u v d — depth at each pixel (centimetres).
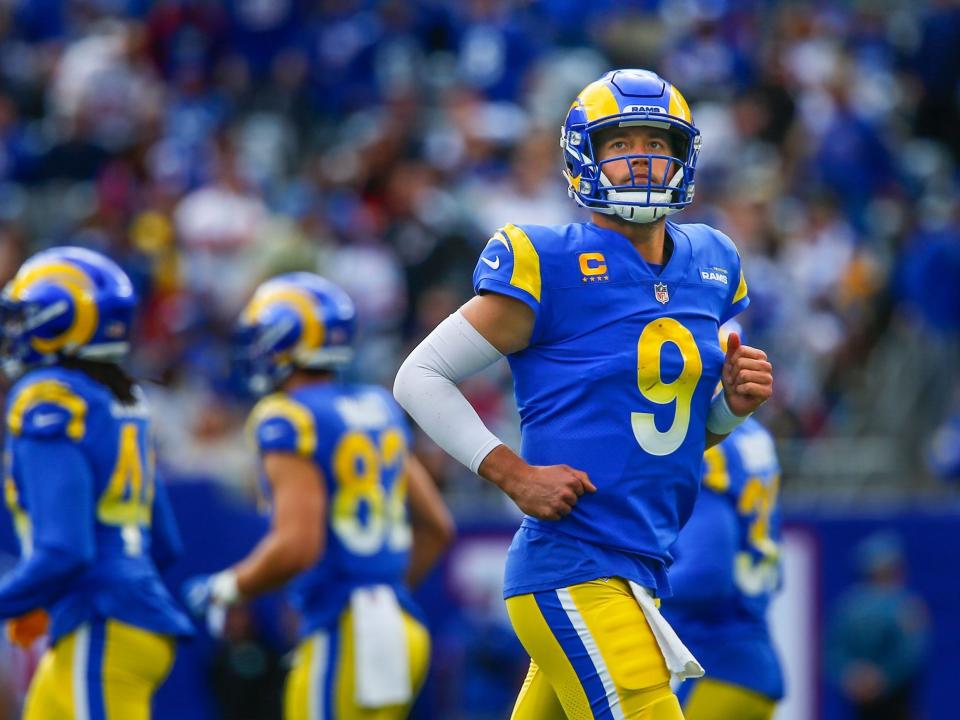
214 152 4781
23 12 5591
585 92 1486
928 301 4250
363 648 2112
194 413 3862
